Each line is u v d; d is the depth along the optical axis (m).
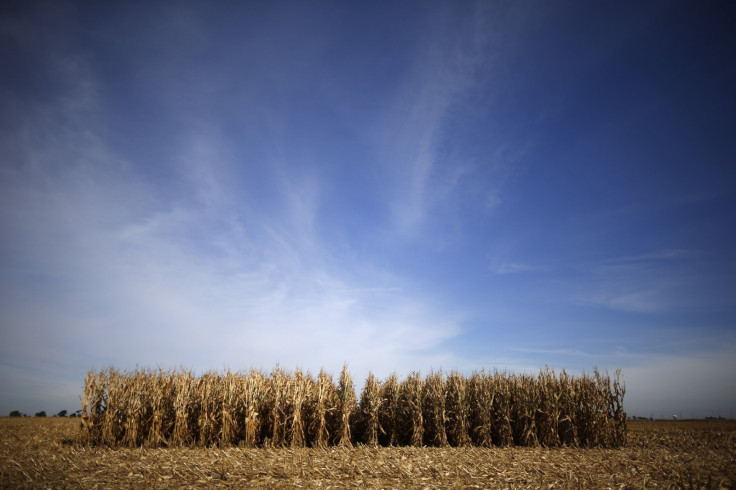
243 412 18.28
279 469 12.15
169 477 11.21
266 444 17.20
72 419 36.78
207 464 12.70
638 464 13.34
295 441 17.64
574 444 18.84
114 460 13.56
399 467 12.41
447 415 19.31
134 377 18.80
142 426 18.06
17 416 42.12
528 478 11.45
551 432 19.03
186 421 18.11
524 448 17.89
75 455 14.69
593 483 10.92
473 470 12.21
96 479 11.02
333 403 19.25
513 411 19.91
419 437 18.78
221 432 17.66
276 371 19.55
